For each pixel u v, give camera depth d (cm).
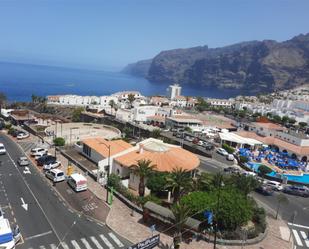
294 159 9775
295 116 16688
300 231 4644
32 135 9394
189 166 5709
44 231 3772
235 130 13025
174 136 10825
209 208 3959
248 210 4084
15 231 3491
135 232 3928
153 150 5959
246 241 3906
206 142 10194
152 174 5084
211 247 3731
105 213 4394
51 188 5178
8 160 6606
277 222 4894
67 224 4000
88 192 5097
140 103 19112
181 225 3731
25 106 17475
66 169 6175
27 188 5097
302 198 6241
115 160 5941
